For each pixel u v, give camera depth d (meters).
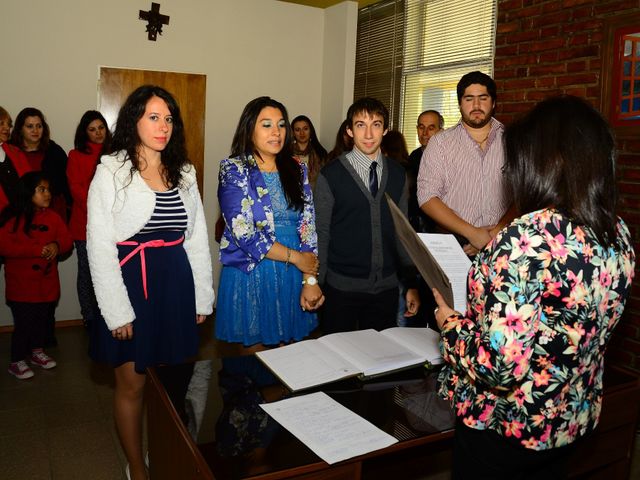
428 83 4.41
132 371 1.94
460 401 1.12
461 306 1.43
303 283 2.17
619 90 2.75
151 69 4.33
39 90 4.02
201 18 4.45
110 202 1.78
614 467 1.71
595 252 0.96
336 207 2.29
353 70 4.77
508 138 1.07
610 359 2.89
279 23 4.76
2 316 4.05
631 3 2.67
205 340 3.91
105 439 2.58
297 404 1.40
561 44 3.01
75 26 4.06
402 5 4.61
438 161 2.42
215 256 4.68
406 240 1.38
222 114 4.63
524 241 0.94
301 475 1.14
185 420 1.32
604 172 0.98
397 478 2.11
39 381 3.21
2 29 3.87
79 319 4.31
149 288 1.87
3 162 3.34
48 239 3.23
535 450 1.02
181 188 1.95
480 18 3.86
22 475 2.26
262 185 2.06
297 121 4.33
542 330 0.96
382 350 1.70
